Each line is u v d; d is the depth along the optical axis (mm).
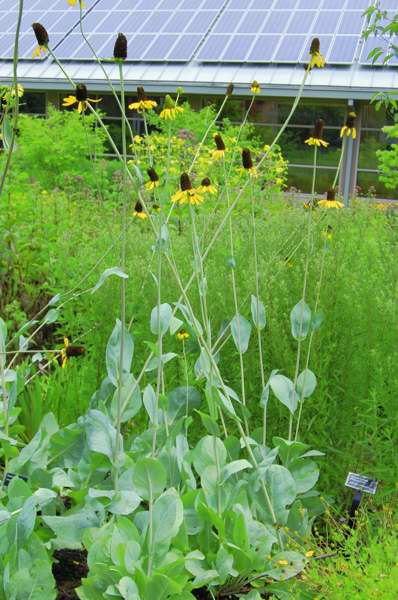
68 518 3244
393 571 2656
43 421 3758
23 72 19625
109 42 20516
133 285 4656
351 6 20219
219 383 3602
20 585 2846
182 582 2957
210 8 21531
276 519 3494
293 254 4414
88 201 8414
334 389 4129
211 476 3363
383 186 17578
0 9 24062
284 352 4055
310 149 17922
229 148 9617
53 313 3793
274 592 3227
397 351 3938
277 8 20844
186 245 5062
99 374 4762
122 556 2910
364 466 4062
